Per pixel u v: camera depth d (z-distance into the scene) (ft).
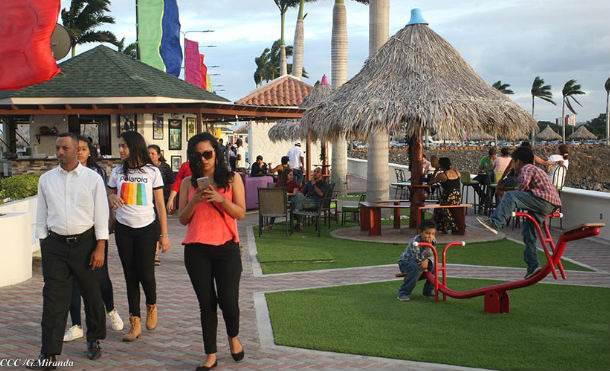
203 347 19.43
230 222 17.38
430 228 25.21
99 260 18.13
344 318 22.43
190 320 22.59
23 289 27.89
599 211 43.98
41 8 41.29
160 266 33.42
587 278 29.60
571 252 37.50
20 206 34.32
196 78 109.29
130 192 20.11
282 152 106.73
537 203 27.63
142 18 84.38
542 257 35.65
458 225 43.32
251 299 25.81
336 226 50.52
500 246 39.60
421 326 21.36
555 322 21.74
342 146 75.72
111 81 67.10
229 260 17.43
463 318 22.41
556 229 48.47
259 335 20.49
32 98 62.95
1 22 41.24
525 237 28.81
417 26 45.19
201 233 17.07
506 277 29.86
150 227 20.34
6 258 28.55
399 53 44.14
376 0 52.65
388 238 42.32
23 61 41.24
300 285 28.50
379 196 51.78
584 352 18.31
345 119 41.27
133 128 66.18
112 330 21.44
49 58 41.60
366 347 18.97
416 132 41.65
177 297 26.27
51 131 67.36
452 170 43.16
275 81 104.83
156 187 21.12
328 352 18.70
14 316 23.08
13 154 65.36
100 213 18.16
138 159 20.52
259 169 64.69
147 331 21.20
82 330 21.02
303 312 23.26
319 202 45.24
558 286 27.73
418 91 41.45
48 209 17.94
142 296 26.45
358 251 37.99
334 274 31.04
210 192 16.67
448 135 39.96
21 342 19.89
